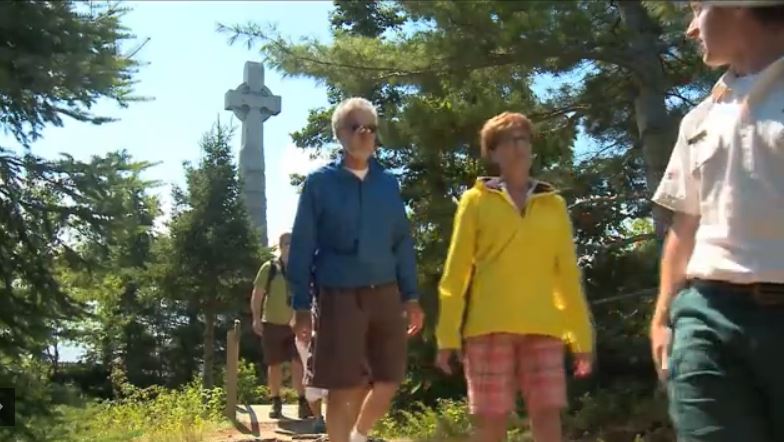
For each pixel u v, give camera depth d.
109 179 7.32
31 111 6.95
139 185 7.55
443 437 8.83
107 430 8.61
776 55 2.46
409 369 10.65
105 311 8.39
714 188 2.48
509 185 4.43
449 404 9.69
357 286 5.07
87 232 7.36
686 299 2.50
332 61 8.15
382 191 5.21
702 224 2.52
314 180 5.12
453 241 4.41
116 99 7.32
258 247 22.64
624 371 9.38
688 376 2.41
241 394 15.55
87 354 20.67
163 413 10.05
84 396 7.40
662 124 7.79
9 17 6.58
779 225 2.35
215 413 10.30
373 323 5.16
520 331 4.27
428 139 8.38
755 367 2.33
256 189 28.08
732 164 2.43
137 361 22.92
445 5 7.20
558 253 4.42
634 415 8.30
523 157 4.41
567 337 4.47
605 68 8.72
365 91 8.31
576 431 8.53
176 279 21.73
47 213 7.20
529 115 8.70
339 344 5.03
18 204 7.13
